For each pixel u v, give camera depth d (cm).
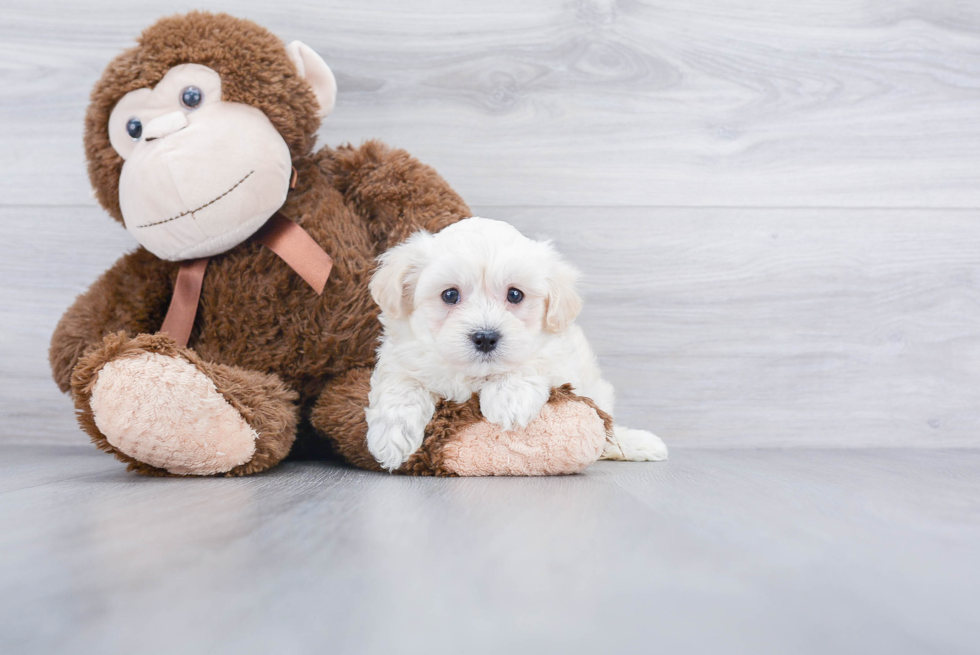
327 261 166
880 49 220
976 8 221
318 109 173
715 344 220
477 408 148
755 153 219
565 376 155
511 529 91
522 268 148
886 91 221
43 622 58
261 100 160
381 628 57
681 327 220
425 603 62
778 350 221
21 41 205
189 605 62
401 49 212
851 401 222
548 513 102
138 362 138
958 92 221
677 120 217
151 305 167
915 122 221
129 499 113
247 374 153
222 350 165
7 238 208
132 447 138
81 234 210
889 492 128
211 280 165
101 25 206
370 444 148
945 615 62
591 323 218
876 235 222
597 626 58
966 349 222
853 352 221
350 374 168
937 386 223
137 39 167
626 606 62
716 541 86
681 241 219
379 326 170
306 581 68
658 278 219
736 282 220
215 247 160
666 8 215
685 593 66
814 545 85
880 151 221
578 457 144
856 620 60
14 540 85
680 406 220
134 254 174
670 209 218
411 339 157
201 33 160
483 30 213
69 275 210
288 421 154
